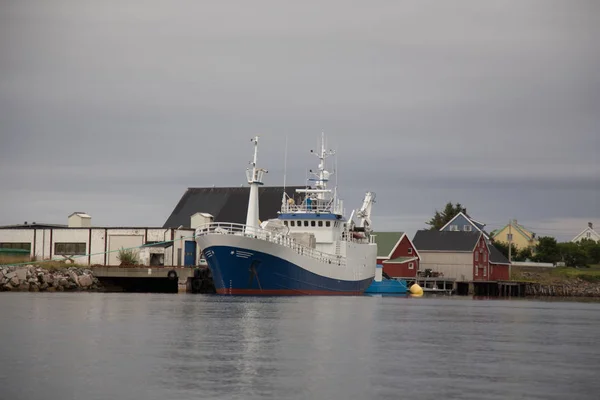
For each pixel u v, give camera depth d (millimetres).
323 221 92938
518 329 55656
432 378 34750
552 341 48469
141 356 38188
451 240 151750
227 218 133000
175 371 34812
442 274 149750
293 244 84375
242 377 33906
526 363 39219
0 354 38062
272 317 56844
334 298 85375
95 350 39656
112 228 105750
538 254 196875
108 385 32031
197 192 139250
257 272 80562
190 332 47031
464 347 44344
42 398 30078
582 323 62656
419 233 155250
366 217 110250
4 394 30531
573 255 196125
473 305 88250
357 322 56344
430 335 49656
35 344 41219
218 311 60781
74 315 55688
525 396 31812
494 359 40219
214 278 83062
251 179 85000
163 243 102688
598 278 177250
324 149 97625
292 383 33031
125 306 64750
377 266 121438
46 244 108000
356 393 31688
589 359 40844
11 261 103125
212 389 31688
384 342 45375
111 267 97688
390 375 35156
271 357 38719
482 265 153375
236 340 44062
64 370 34625
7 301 69438
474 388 33000
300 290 85188
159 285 102500
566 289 162250
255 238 78688
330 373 35219
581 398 31672
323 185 97375
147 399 30062
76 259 105500
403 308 75062
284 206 96188
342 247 94875
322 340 45125
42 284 92625
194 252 106000
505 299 118500
